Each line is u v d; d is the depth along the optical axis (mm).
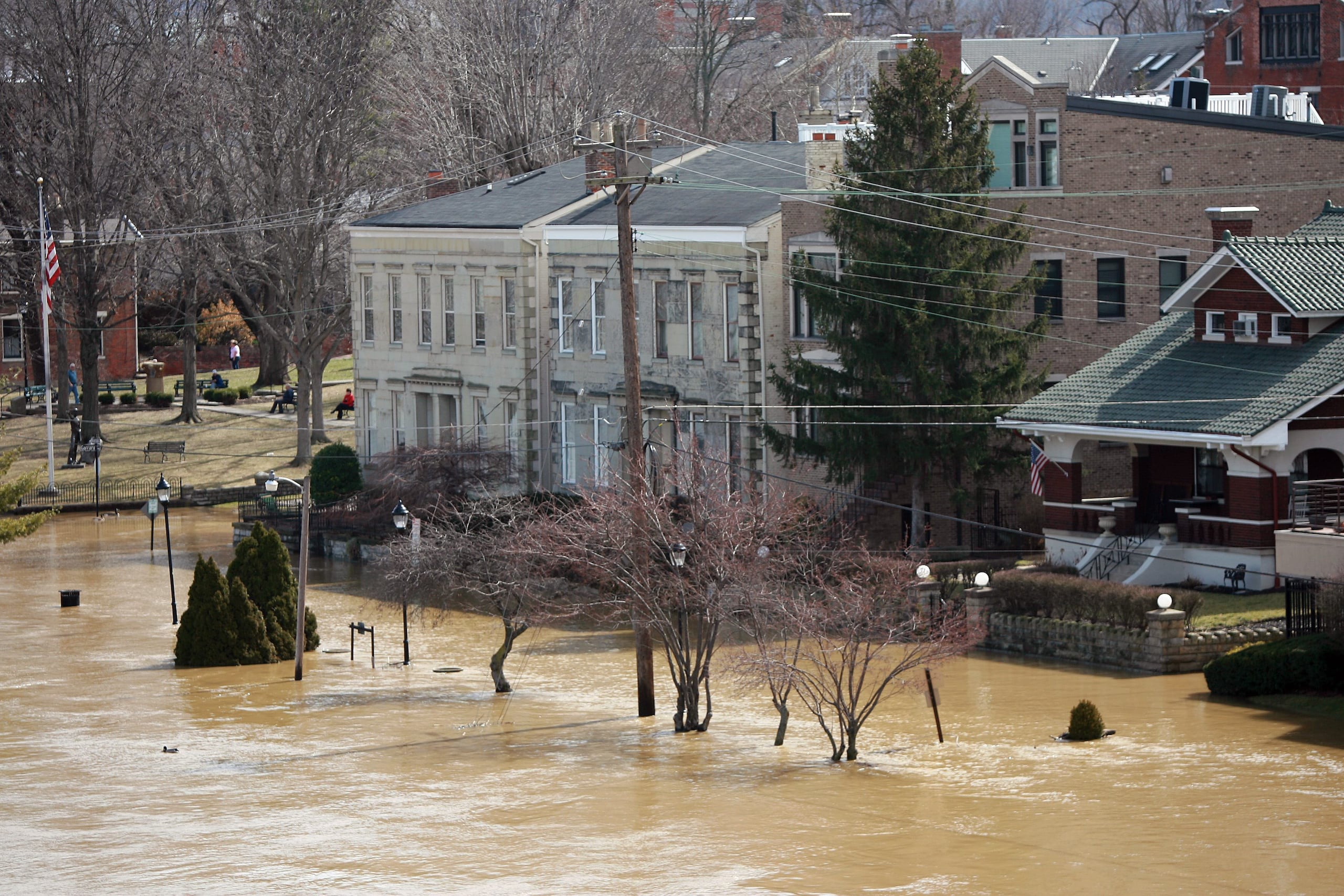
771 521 67875
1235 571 74938
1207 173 97250
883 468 87375
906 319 84938
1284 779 51312
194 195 149500
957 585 79375
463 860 44125
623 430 102438
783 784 52344
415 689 72500
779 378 88438
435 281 116812
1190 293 83125
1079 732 57781
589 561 65875
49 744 62031
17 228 154375
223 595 79812
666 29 191750
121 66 149000
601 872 42625
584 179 112500
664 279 98875
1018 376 87375
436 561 75562
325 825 48594
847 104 169500
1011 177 96125
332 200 143500
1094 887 40375
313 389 155500
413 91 147250
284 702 70000
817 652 69500
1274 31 152125
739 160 108750
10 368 178750
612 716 65188
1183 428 75812
